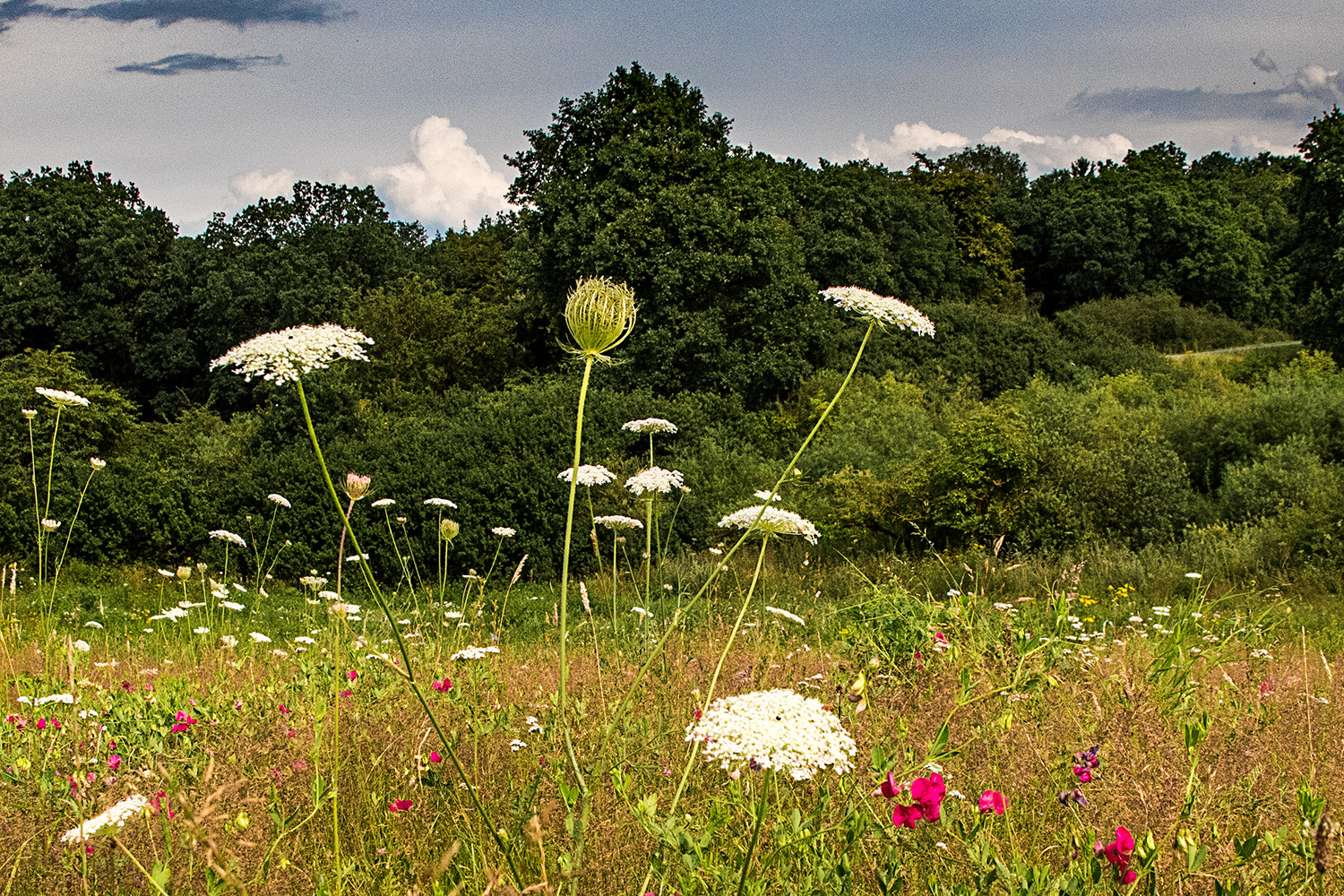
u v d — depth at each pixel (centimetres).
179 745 347
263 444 2108
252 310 3816
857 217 4169
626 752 299
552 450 1836
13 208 4075
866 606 608
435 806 291
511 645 693
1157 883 205
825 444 2055
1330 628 961
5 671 581
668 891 214
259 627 1002
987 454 1494
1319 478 1504
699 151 2802
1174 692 376
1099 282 5675
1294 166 3678
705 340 2561
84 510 1703
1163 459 1589
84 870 242
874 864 227
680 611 285
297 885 247
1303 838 210
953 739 307
